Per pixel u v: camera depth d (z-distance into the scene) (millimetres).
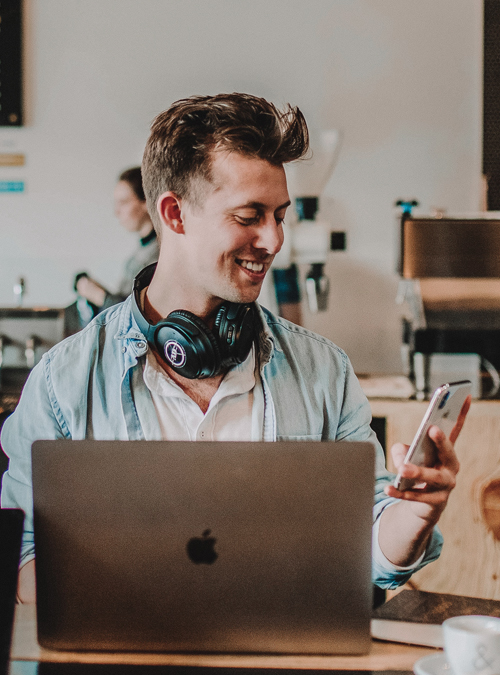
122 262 3467
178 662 910
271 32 3346
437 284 2717
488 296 2689
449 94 3318
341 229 3385
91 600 917
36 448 904
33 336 2938
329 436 1399
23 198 3475
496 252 2537
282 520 895
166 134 1155
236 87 3381
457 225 2549
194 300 1238
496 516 2465
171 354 1197
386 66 3324
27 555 1166
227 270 1159
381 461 1338
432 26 3297
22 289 3268
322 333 3414
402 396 2576
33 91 3426
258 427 1294
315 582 902
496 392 2643
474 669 816
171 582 908
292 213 3166
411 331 2775
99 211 3461
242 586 905
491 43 3279
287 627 910
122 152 3434
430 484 993
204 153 1114
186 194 1151
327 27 3326
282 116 1146
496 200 3346
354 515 893
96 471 901
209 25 3361
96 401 1318
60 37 3396
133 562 907
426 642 984
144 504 900
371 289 3393
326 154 3092
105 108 3420
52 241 3479
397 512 1106
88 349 1349
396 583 1146
